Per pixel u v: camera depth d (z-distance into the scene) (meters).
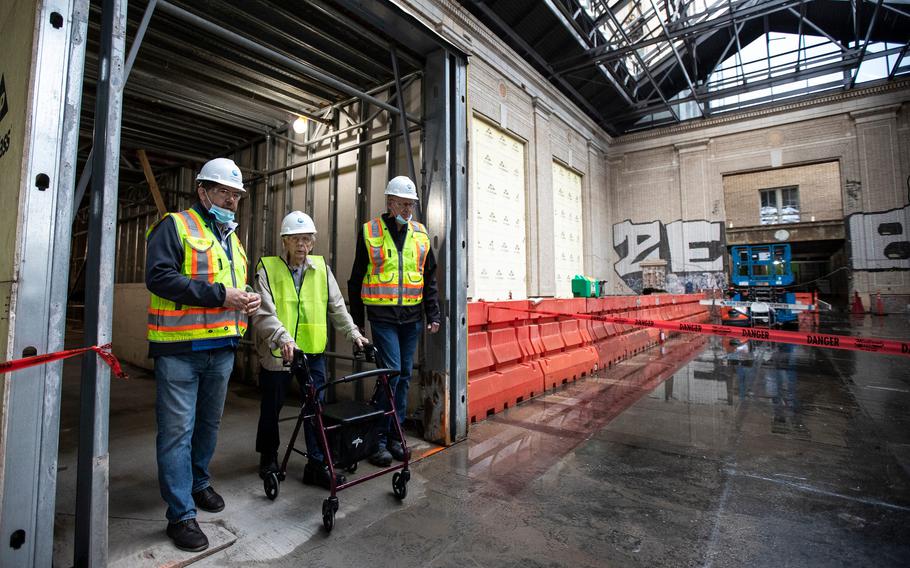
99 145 1.85
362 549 2.12
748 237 16.92
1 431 1.57
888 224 13.63
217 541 2.13
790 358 8.02
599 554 2.08
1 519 1.56
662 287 16.61
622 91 14.38
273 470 2.70
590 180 15.41
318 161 5.24
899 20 13.36
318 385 3.00
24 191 1.61
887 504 2.57
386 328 3.24
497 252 9.76
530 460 3.29
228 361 2.36
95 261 1.81
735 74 16.08
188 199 7.19
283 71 4.39
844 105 14.20
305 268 2.99
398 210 3.21
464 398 3.79
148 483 2.86
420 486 2.84
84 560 1.79
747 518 2.42
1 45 2.12
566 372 6.02
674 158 16.67
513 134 10.52
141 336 7.27
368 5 3.19
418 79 4.23
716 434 3.89
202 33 3.78
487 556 2.06
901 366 7.07
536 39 11.24
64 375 6.42
